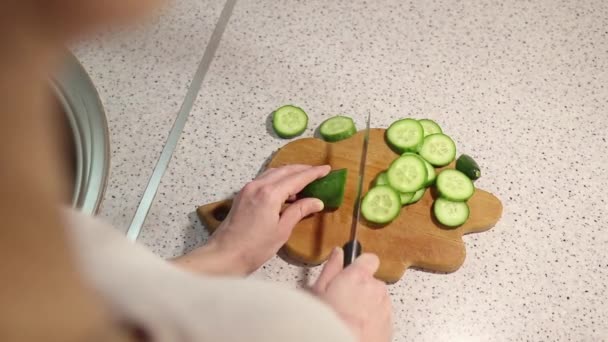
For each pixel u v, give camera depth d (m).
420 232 0.66
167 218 0.68
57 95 0.71
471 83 0.77
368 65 0.79
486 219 0.66
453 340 0.61
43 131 0.19
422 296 0.63
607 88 0.77
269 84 0.77
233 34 0.81
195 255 0.60
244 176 0.71
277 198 0.64
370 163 0.70
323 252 0.65
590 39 0.82
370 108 0.75
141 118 0.74
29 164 0.18
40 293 0.19
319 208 0.65
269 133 0.73
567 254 0.66
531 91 0.77
